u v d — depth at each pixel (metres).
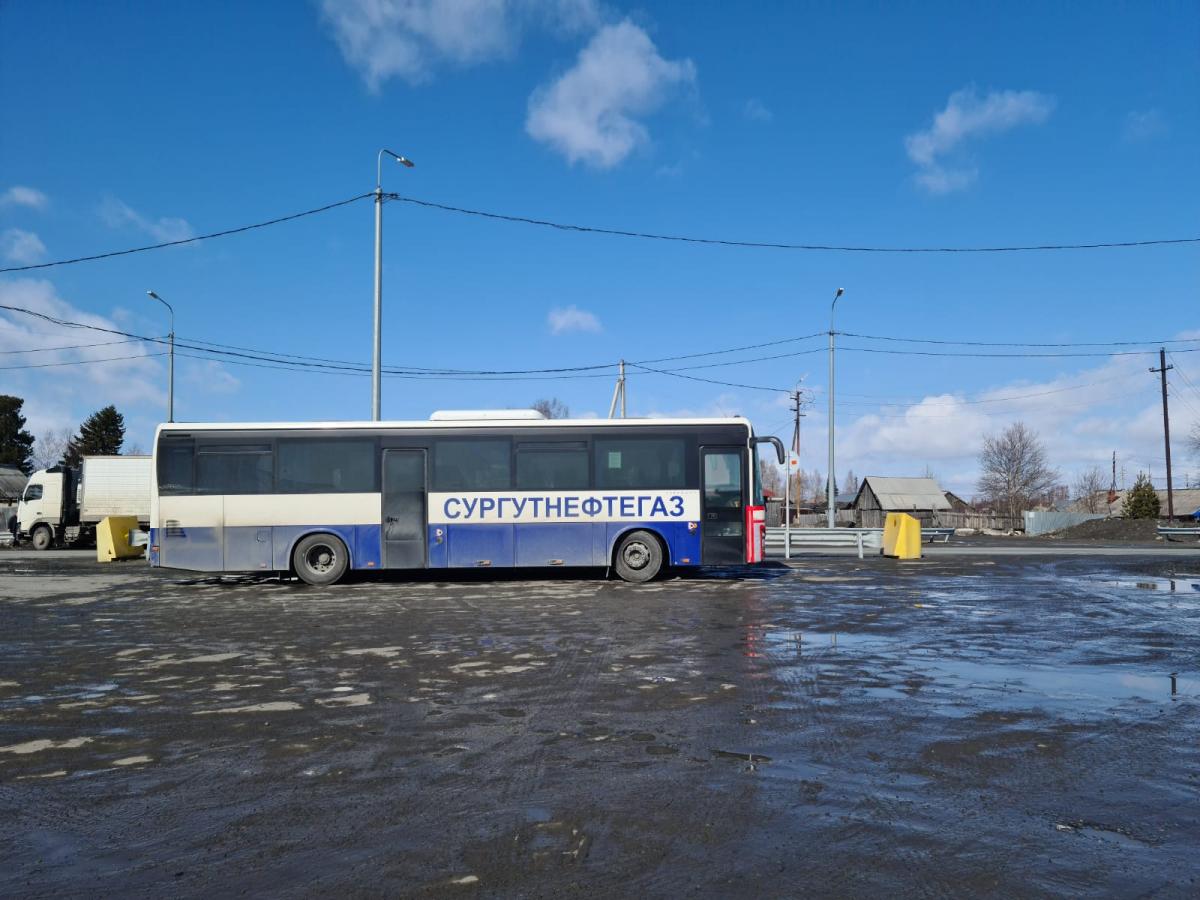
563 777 4.99
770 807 4.49
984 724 6.19
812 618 11.80
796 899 3.46
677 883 3.60
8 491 55.44
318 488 16.66
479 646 9.64
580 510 16.81
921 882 3.61
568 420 17.08
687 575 18.48
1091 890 3.54
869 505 83.62
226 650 9.54
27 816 4.46
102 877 3.72
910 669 8.23
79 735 6.03
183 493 16.58
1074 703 6.84
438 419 17.34
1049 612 12.43
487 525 16.72
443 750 5.57
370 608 13.21
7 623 11.85
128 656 9.21
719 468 17.06
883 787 4.81
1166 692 7.23
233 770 5.20
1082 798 4.65
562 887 3.56
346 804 4.57
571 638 10.16
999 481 79.50
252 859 3.88
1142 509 53.31
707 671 8.15
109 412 70.06
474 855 3.89
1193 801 4.61
